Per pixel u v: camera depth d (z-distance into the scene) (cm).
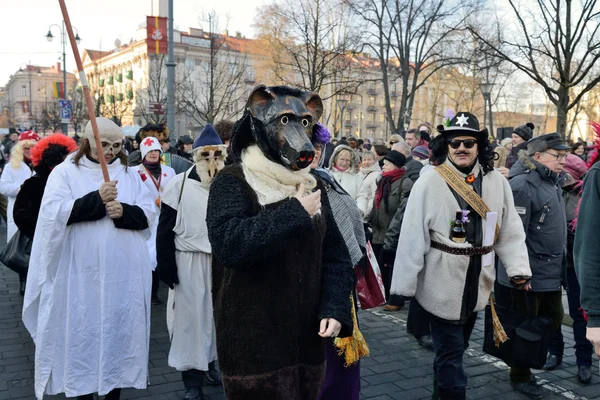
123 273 338
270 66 2380
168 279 359
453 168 338
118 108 3253
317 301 203
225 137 412
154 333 522
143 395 383
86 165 347
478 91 3538
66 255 331
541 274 381
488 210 333
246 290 193
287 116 194
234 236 181
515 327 378
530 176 391
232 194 193
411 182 612
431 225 334
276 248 182
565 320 571
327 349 278
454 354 330
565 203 447
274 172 197
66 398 374
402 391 395
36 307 348
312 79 1569
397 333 529
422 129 908
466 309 330
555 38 945
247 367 193
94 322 331
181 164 712
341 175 617
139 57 5103
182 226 360
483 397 388
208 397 377
